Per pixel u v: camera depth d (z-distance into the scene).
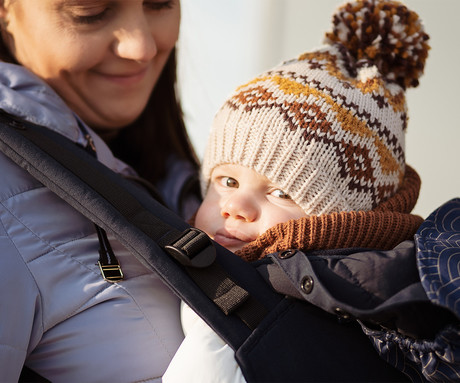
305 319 0.99
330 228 1.09
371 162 1.21
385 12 1.33
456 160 2.59
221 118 1.30
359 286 0.93
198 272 1.02
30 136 1.14
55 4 1.18
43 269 1.03
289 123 1.19
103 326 1.04
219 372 0.94
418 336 0.89
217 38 2.93
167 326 1.10
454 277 0.87
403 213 1.24
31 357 1.04
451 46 2.53
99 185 1.11
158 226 1.08
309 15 2.87
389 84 1.33
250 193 1.23
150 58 1.30
